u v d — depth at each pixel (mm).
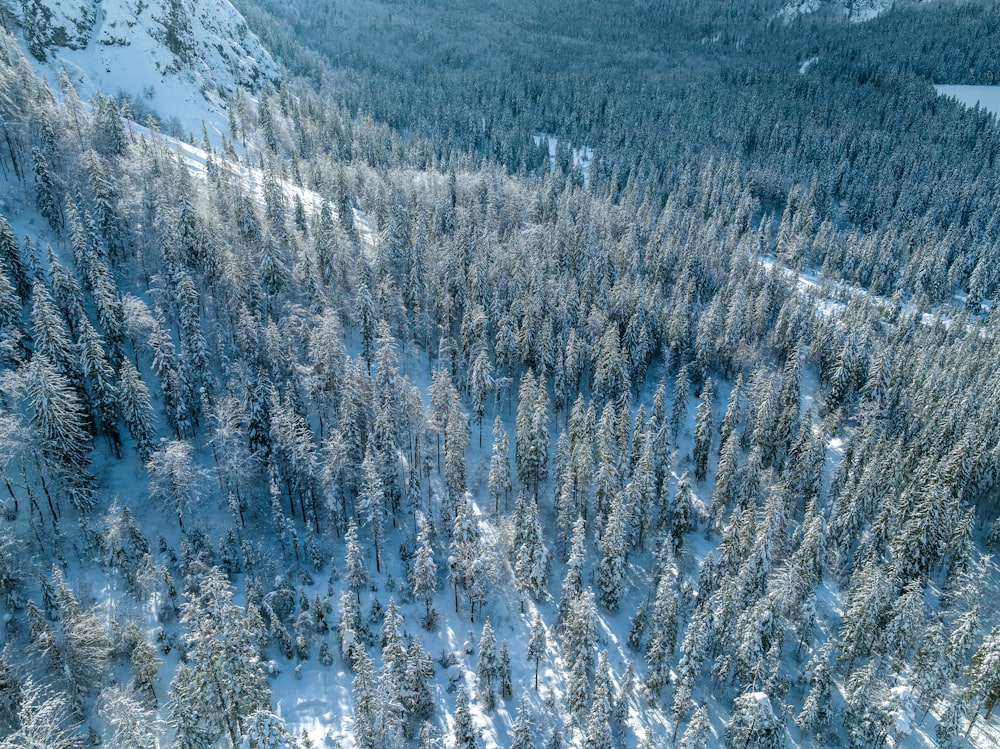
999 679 53656
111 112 110188
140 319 74500
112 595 59344
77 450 64500
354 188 142500
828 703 57875
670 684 61625
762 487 80438
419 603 68125
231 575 65562
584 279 109250
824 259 158500
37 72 148250
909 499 72250
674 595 60688
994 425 82438
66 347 68250
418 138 198125
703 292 125750
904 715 53375
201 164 133375
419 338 102125
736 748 53781
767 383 86938
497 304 100875
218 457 73188
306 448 67438
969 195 175250
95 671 51156
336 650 61281
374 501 66250
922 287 143000
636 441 83062
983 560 69938
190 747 44562
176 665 55781
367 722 46875
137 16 186000
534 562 67625
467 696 59688
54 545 61250
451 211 128625
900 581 65688
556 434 95750
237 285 83062
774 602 59438
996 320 124438
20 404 66250
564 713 59312
